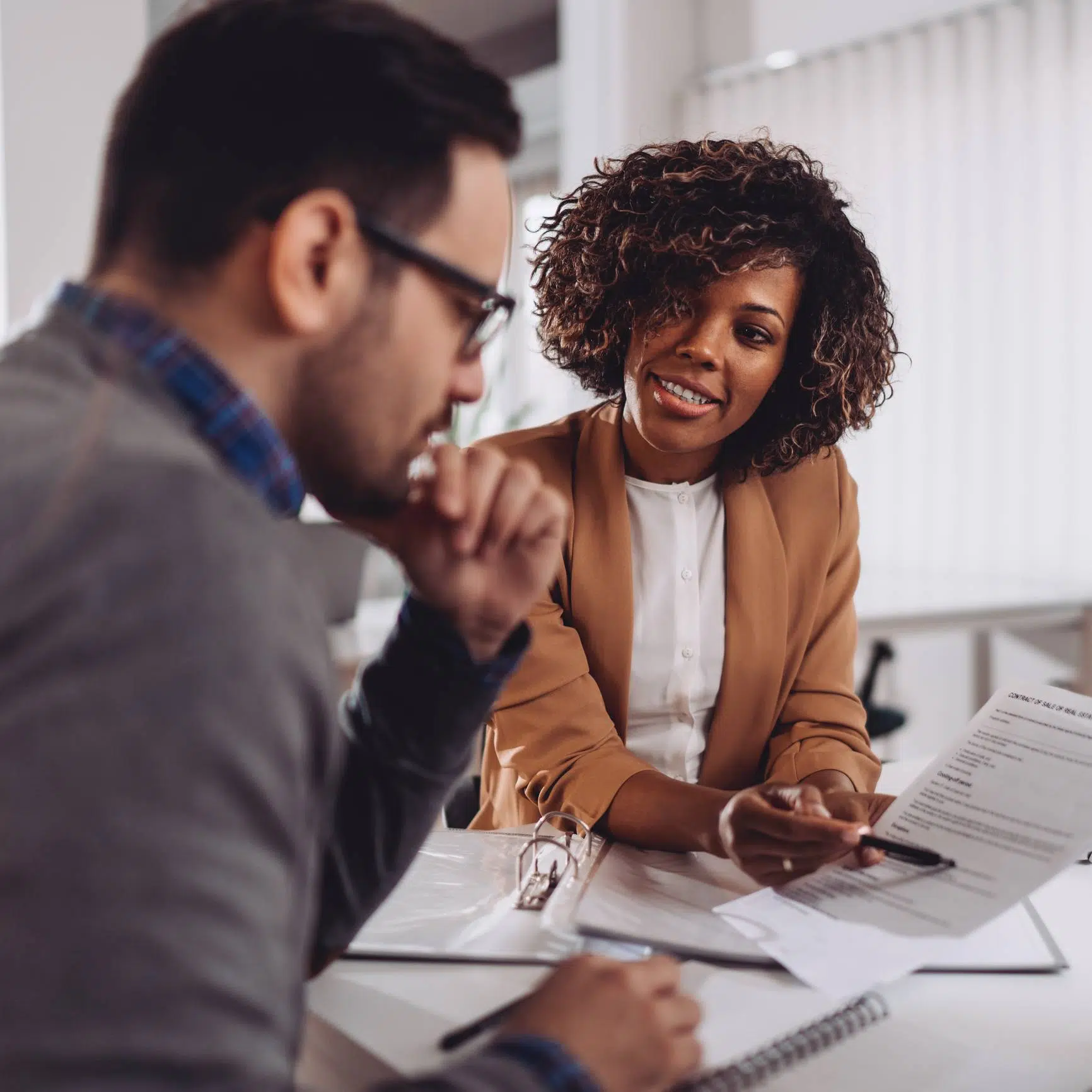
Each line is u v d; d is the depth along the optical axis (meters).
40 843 0.37
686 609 1.28
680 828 0.98
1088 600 2.83
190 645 0.41
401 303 0.58
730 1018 0.70
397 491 0.63
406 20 0.59
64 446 0.44
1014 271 3.17
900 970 0.73
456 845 1.02
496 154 0.62
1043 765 0.90
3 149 2.92
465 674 0.77
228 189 0.54
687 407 1.15
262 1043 0.41
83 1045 0.37
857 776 1.17
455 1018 0.70
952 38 3.29
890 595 2.97
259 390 0.56
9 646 0.39
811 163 1.23
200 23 0.57
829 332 1.22
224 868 0.40
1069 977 0.78
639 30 3.98
